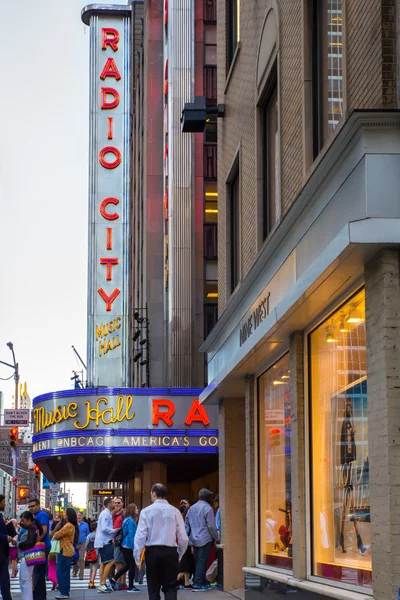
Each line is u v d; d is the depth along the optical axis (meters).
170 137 36.28
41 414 34.25
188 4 37.25
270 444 15.45
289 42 13.62
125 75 50.53
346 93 10.38
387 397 8.82
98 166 49.56
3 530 15.54
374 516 9.07
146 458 35.53
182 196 35.81
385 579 8.70
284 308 12.01
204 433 32.78
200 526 19.22
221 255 20.59
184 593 18.44
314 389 12.48
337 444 11.25
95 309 48.56
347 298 10.77
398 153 9.17
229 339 18.58
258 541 16.14
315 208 11.33
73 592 20.02
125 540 19.53
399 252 9.05
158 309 40.03
